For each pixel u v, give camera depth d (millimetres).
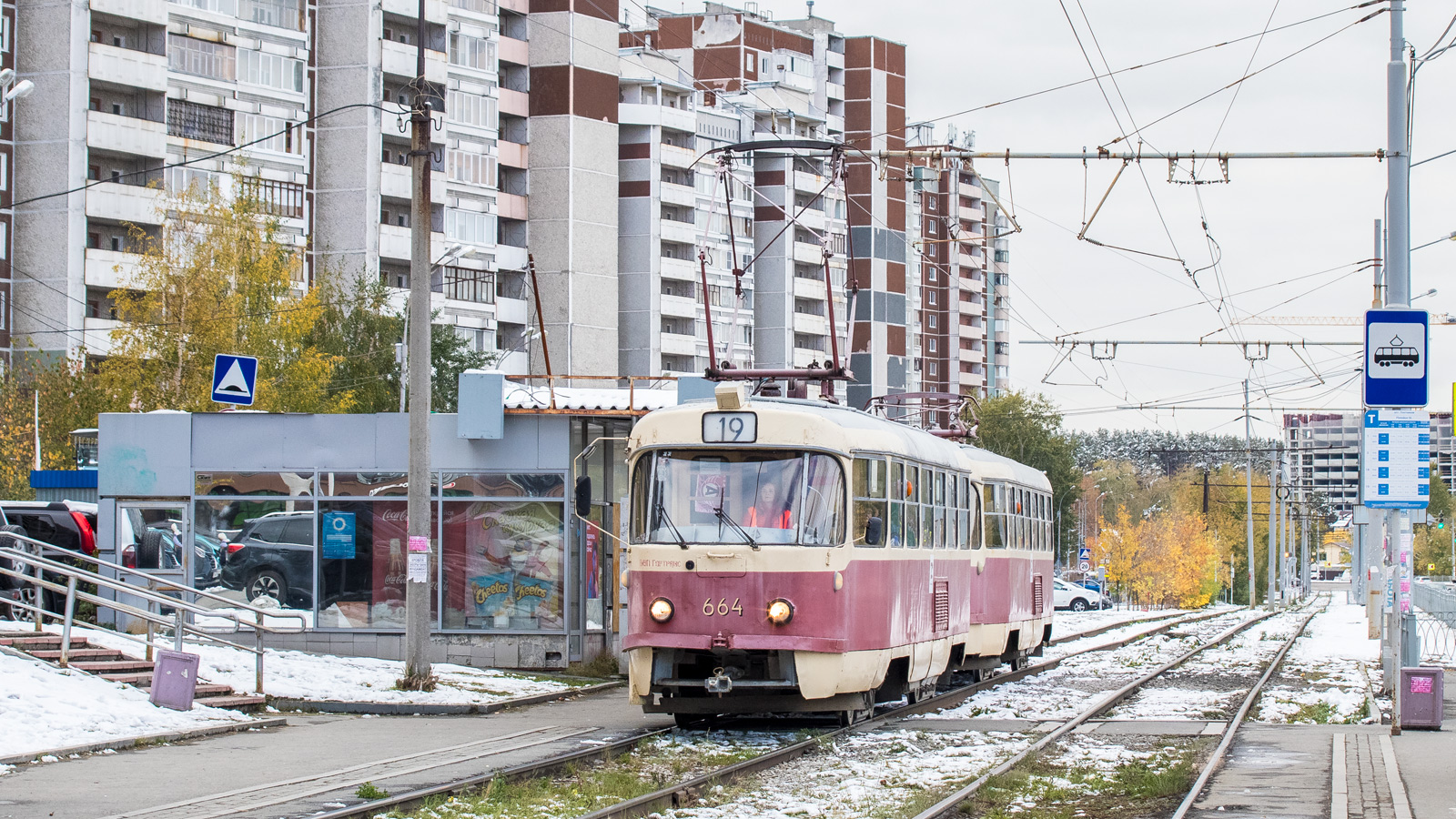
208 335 52844
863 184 106188
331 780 12875
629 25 102938
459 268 76375
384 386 65375
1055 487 104938
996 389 134875
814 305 101875
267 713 18047
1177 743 16359
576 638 24578
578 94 83188
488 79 77812
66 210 61938
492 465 24500
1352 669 28875
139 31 65312
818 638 16188
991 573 24656
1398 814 10922
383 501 24609
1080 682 25969
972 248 132375
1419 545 150750
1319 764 14000
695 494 16672
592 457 25391
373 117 71125
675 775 13531
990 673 27234
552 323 82625
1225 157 21406
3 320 62469
